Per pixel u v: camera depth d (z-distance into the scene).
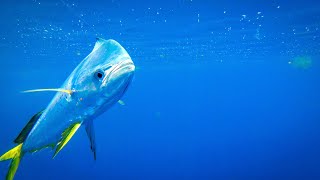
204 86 88.00
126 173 44.66
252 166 49.12
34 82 55.72
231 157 61.56
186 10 13.75
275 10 14.22
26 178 38.66
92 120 1.95
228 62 36.50
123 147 87.62
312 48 26.38
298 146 85.25
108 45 1.98
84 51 24.06
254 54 29.67
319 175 38.97
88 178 39.94
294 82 76.94
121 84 1.81
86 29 16.95
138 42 21.02
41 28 16.72
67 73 43.25
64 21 15.30
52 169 43.28
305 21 16.59
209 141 114.81
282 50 27.34
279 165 49.12
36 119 2.12
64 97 1.96
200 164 50.91
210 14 14.56
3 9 13.30
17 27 16.53
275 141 105.44
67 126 1.91
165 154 68.94
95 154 1.90
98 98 1.84
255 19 15.79
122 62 1.83
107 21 15.34
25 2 12.42
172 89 96.38
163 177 42.19
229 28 17.69
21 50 23.77
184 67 41.34
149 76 53.41
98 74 1.84
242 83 79.62
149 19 15.16
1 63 31.16
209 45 23.09
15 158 2.05
